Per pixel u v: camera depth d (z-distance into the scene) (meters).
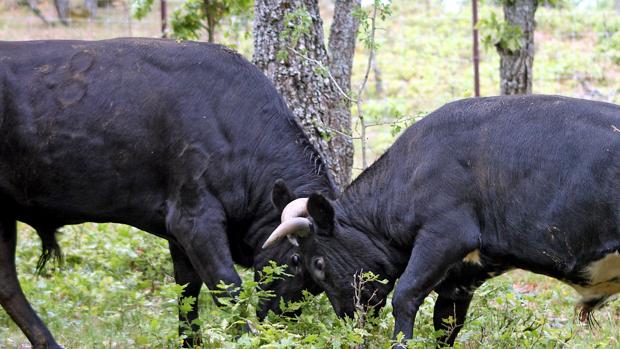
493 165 9.80
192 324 11.32
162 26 20.36
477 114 10.03
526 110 9.88
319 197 10.30
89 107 10.75
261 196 10.91
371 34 13.45
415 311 10.02
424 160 10.12
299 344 9.46
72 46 11.06
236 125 10.80
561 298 13.38
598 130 9.52
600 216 9.45
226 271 10.62
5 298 11.05
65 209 11.13
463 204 9.92
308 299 10.70
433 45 35.53
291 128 11.18
